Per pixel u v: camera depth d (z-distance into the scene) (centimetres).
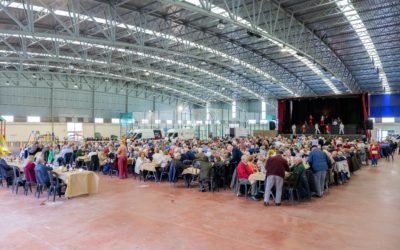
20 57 1998
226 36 2225
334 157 1149
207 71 3052
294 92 3669
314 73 3198
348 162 1354
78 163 1512
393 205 824
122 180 1223
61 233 605
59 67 2728
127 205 821
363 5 1586
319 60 2473
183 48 2470
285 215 726
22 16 1625
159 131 2908
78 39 1466
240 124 3738
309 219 695
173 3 1175
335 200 882
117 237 583
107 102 3872
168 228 633
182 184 1134
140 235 593
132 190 1023
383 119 4009
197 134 3353
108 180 1223
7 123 3081
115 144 1741
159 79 3703
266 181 827
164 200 880
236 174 979
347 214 736
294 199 892
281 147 1377
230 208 791
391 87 3716
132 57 2703
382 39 2102
